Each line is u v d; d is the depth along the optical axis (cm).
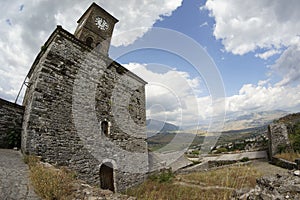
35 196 384
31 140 663
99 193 412
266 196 394
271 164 1231
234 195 518
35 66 994
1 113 832
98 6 1430
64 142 762
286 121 1609
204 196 674
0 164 539
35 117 693
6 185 411
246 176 901
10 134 838
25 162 591
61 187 402
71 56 878
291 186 418
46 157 690
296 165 912
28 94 947
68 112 808
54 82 785
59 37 847
